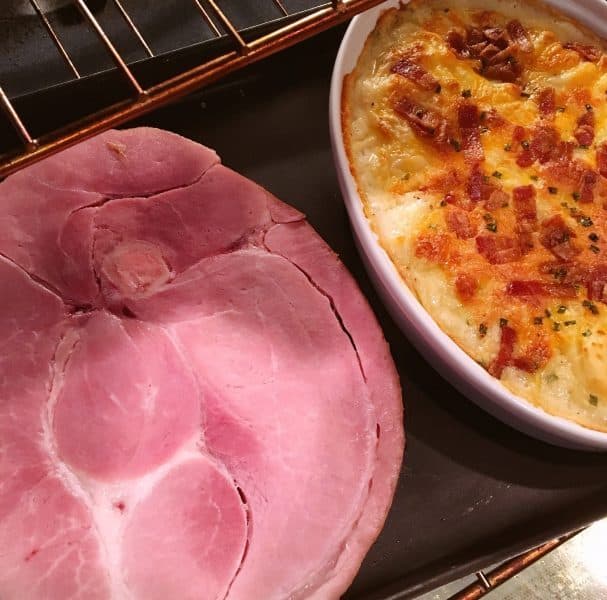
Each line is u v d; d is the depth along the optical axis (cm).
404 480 35
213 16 40
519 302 34
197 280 33
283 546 29
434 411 36
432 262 34
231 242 34
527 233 35
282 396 32
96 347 31
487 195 36
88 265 32
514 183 36
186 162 35
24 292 31
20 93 37
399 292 33
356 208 34
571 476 36
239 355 32
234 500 30
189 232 34
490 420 36
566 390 33
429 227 34
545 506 35
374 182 36
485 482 35
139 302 32
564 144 37
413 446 35
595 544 38
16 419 29
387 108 37
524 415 32
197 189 35
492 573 34
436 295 34
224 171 35
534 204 36
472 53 40
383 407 33
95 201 33
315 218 40
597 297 34
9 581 27
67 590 27
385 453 32
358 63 38
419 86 37
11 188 33
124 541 28
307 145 41
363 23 38
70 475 29
